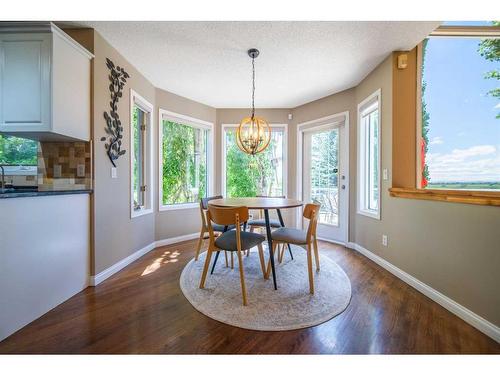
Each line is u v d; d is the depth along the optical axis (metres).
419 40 2.22
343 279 2.23
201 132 4.13
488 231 1.45
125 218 2.63
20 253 1.49
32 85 1.79
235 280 2.21
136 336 1.41
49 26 1.75
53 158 2.14
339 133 3.61
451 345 1.34
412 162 2.46
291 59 2.57
